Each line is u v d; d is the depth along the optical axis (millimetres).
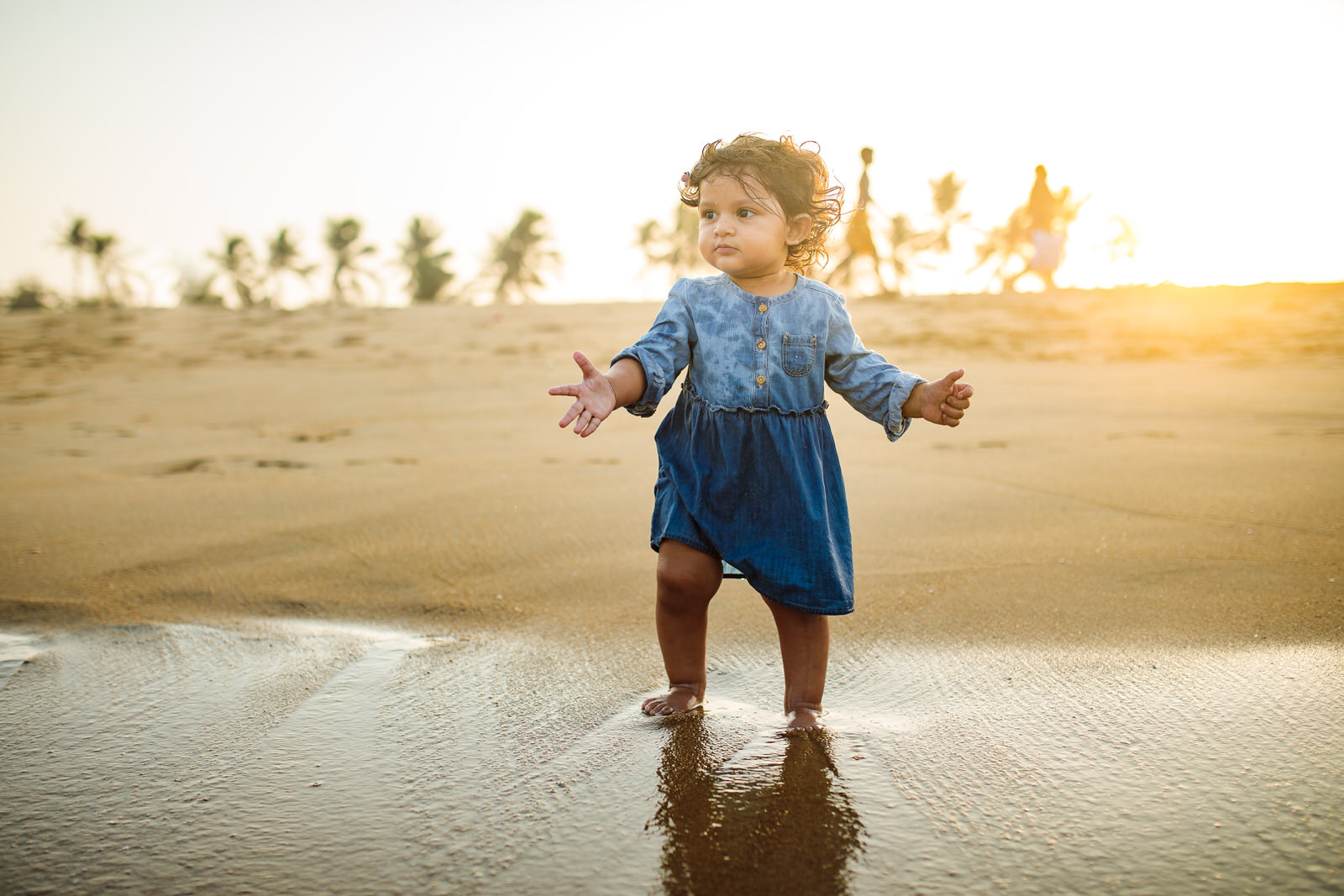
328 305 17078
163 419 7750
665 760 1795
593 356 11117
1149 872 1401
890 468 4734
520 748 1880
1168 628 2469
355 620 2746
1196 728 1882
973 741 1854
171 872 1472
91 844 1563
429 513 3988
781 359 2084
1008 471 4578
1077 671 2215
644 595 2918
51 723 2057
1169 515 3627
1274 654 2258
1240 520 3506
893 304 13461
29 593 2990
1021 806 1599
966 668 2266
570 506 4051
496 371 10172
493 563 3260
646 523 3744
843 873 1413
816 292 2170
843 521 2129
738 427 2066
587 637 2562
